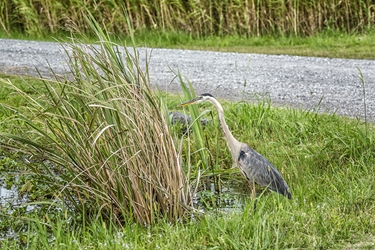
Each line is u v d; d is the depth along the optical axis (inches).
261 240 368.8
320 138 570.3
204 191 494.0
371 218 395.9
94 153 421.1
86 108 418.6
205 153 530.3
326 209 410.3
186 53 1040.2
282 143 558.3
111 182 420.5
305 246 366.6
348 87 781.9
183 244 368.5
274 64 929.5
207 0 1143.6
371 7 1083.3
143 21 1179.9
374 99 725.3
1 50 1123.3
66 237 392.5
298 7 1090.1
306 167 511.5
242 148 459.8
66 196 457.4
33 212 462.3
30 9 1251.2
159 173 420.5
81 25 1204.5
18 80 879.1
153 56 1023.0
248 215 404.2
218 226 376.8
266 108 652.7
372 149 530.3
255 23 1122.7
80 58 422.0
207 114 662.5
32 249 382.3
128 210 428.5
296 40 1072.8
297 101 733.3
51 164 533.0
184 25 1163.3
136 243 367.9
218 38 1123.3
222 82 844.0
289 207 423.8
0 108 668.7
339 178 462.9
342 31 1086.4
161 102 443.5
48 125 421.4
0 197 494.0
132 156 402.3
